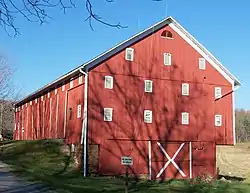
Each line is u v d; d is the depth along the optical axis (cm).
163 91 3691
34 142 4619
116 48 3519
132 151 3475
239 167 5097
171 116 3684
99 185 2505
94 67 3438
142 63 3634
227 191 2603
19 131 6419
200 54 3922
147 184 2908
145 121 3569
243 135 10600
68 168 3509
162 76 3706
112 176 3350
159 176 3538
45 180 2383
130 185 2702
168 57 3766
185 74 3816
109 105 3447
